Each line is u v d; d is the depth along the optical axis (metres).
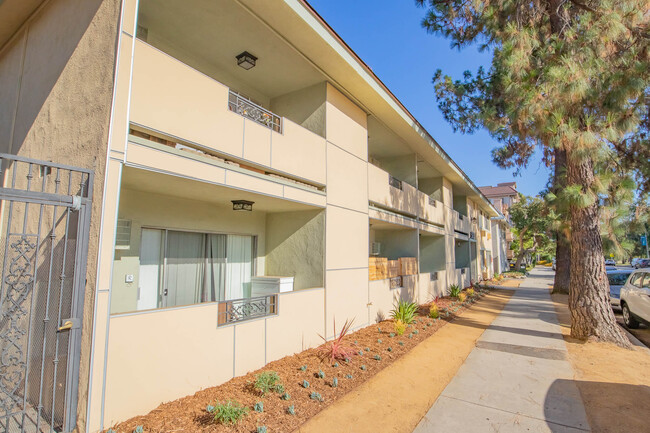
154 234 6.45
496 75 10.48
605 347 7.52
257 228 8.33
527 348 7.47
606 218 8.52
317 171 7.67
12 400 3.58
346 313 8.34
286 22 6.36
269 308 6.32
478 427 4.07
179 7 5.92
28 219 5.18
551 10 8.60
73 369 3.67
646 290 9.20
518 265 39.06
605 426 4.09
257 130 6.13
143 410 4.11
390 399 4.81
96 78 4.38
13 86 6.65
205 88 5.23
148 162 4.38
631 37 7.73
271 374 5.11
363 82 8.37
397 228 12.80
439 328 9.38
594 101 7.55
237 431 3.79
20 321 4.39
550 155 14.13
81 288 3.79
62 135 4.81
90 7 4.77
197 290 7.12
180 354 4.57
